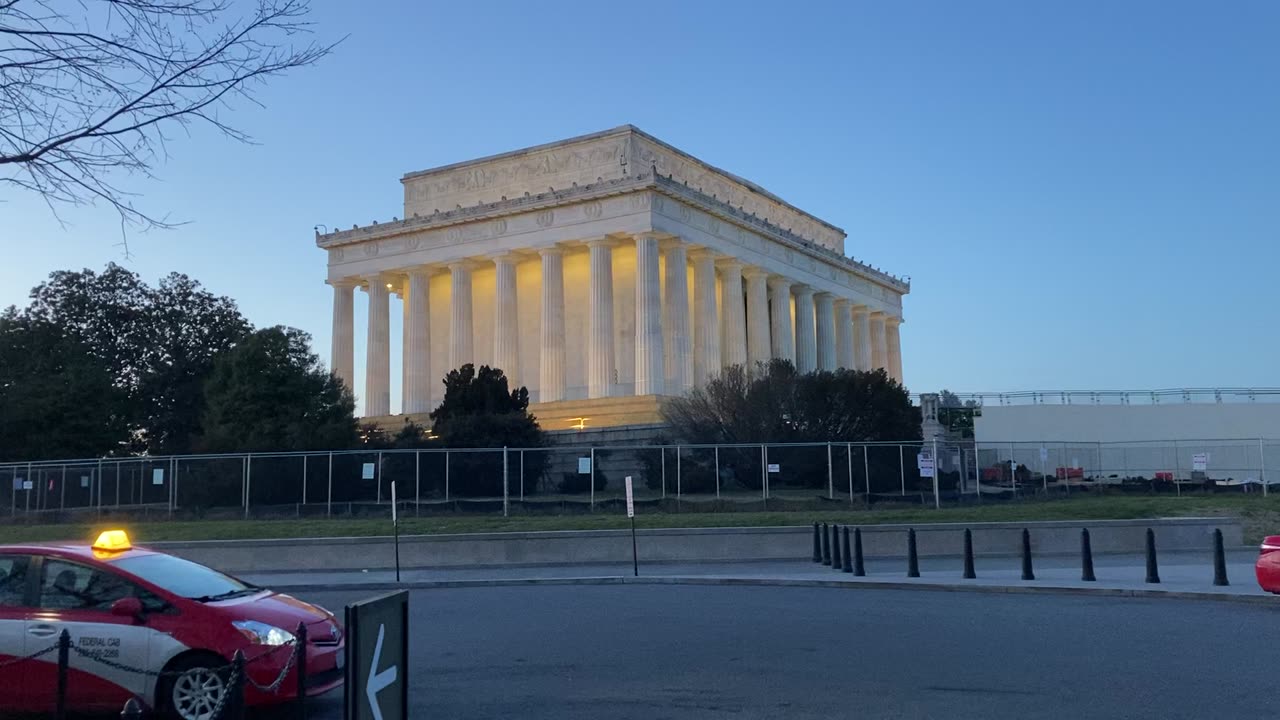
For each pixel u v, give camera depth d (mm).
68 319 80750
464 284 85625
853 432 60500
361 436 66438
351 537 37062
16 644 12922
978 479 48625
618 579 30719
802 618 21469
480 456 45812
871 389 62125
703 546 36906
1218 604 23391
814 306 101438
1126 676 14883
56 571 13430
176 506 46531
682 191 78812
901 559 36375
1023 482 56219
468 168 89875
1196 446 74938
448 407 63562
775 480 46344
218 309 86250
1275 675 14859
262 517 45531
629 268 84250
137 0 10703
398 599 8477
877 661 16359
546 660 16984
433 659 17250
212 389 65750
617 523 39469
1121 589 25250
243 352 64062
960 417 86125
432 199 91438
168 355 82375
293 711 13695
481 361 89625
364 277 90000
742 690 14312
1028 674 15117
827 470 46344
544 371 80125
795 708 13148
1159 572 29984
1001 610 22516
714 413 62688
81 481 48531
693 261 85125
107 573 13414
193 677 12742
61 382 68438
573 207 80375
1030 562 28156
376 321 88750
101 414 69000
